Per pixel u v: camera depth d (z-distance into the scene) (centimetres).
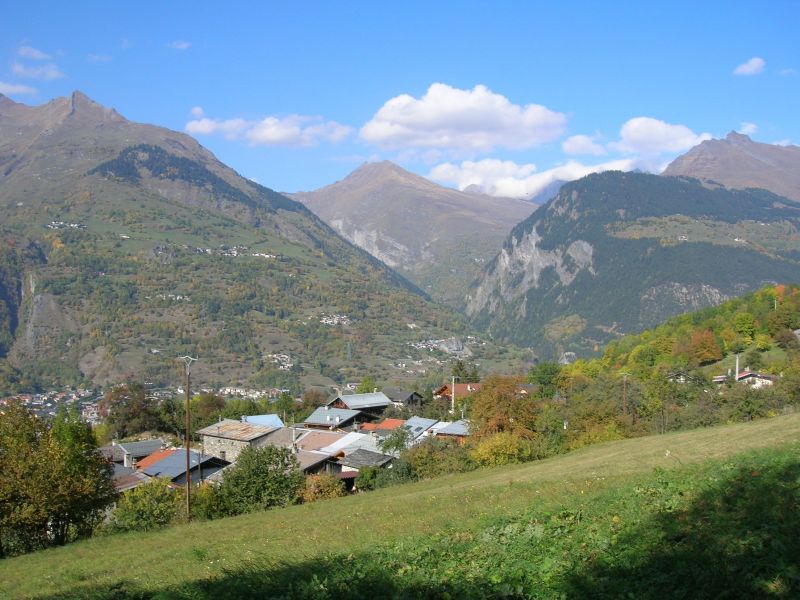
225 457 8638
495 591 1122
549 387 10881
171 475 6406
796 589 926
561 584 1092
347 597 1196
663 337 12531
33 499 3206
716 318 12975
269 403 13288
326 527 2394
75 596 1681
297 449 6994
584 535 1384
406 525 2122
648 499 1633
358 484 5569
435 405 10694
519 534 1506
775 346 11038
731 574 1005
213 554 2083
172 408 11800
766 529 1139
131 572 1998
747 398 5978
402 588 1193
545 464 3869
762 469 1627
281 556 1808
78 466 3578
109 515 4922
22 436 3381
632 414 6481
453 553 1423
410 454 5575
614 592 1041
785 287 13062
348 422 10256
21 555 2888
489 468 4453
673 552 1141
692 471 1934
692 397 7325
